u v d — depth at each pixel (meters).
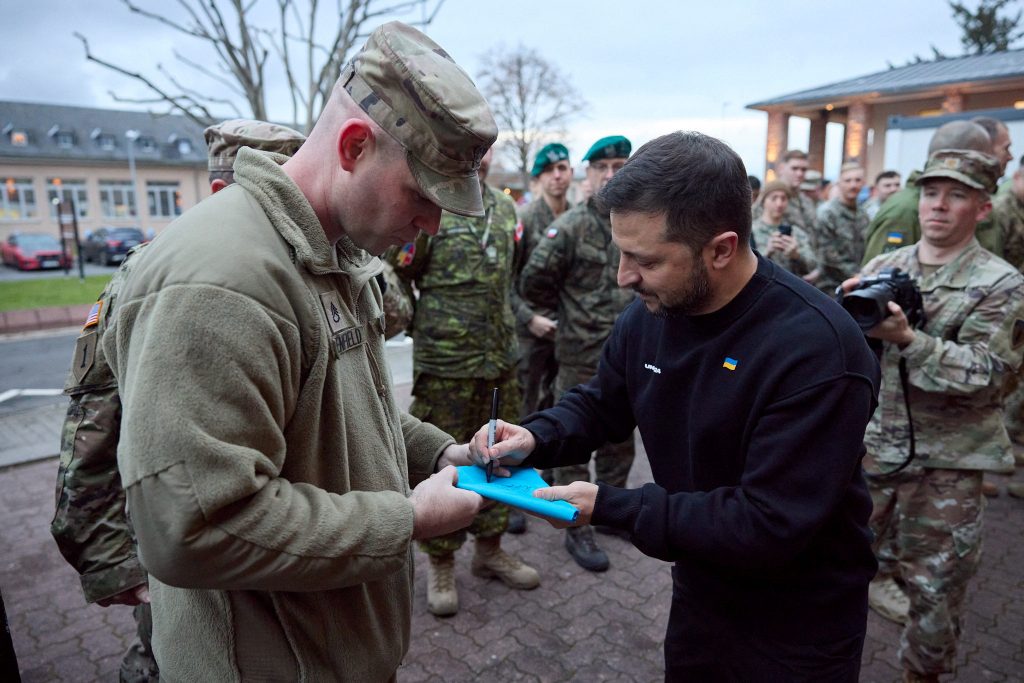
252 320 0.85
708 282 1.18
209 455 0.81
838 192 5.27
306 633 1.04
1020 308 1.96
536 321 3.40
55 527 1.36
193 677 1.03
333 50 5.96
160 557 0.82
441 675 2.33
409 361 7.19
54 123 37.38
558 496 1.18
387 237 1.00
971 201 2.03
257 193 0.95
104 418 1.35
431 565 2.71
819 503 1.12
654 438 1.39
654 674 2.35
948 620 2.08
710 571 1.34
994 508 3.62
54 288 14.51
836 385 1.11
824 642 1.27
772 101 18.80
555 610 2.72
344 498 0.96
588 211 3.14
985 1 25.89
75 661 2.43
